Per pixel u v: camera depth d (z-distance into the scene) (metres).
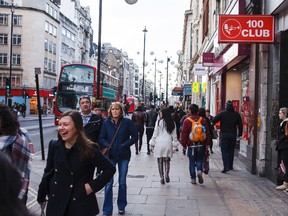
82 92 26.38
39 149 16.69
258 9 10.41
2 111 4.06
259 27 9.59
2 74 60.44
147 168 11.93
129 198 7.89
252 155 10.81
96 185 3.80
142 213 6.79
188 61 57.00
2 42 60.62
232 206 7.29
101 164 3.89
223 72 17.89
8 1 61.56
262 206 7.32
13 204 1.43
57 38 69.19
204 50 30.33
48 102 65.69
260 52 10.42
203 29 31.84
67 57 75.31
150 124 15.49
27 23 61.03
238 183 9.53
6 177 1.45
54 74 67.81
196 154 9.38
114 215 6.65
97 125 6.91
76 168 3.74
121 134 6.85
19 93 60.16
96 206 3.87
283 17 9.04
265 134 10.27
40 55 61.59
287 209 7.13
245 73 14.64
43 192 4.07
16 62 60.91
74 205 3.70
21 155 4.06
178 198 7.92
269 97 10.03
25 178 4.12
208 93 27.48
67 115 3.82
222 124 11.29
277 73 9.31
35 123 37.81
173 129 9.45
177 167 12.22
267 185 9.29
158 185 9.25
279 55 9.13
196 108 9.54
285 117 8.35
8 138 4.02
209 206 7.29
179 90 50.81
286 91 9.07
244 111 12.82
